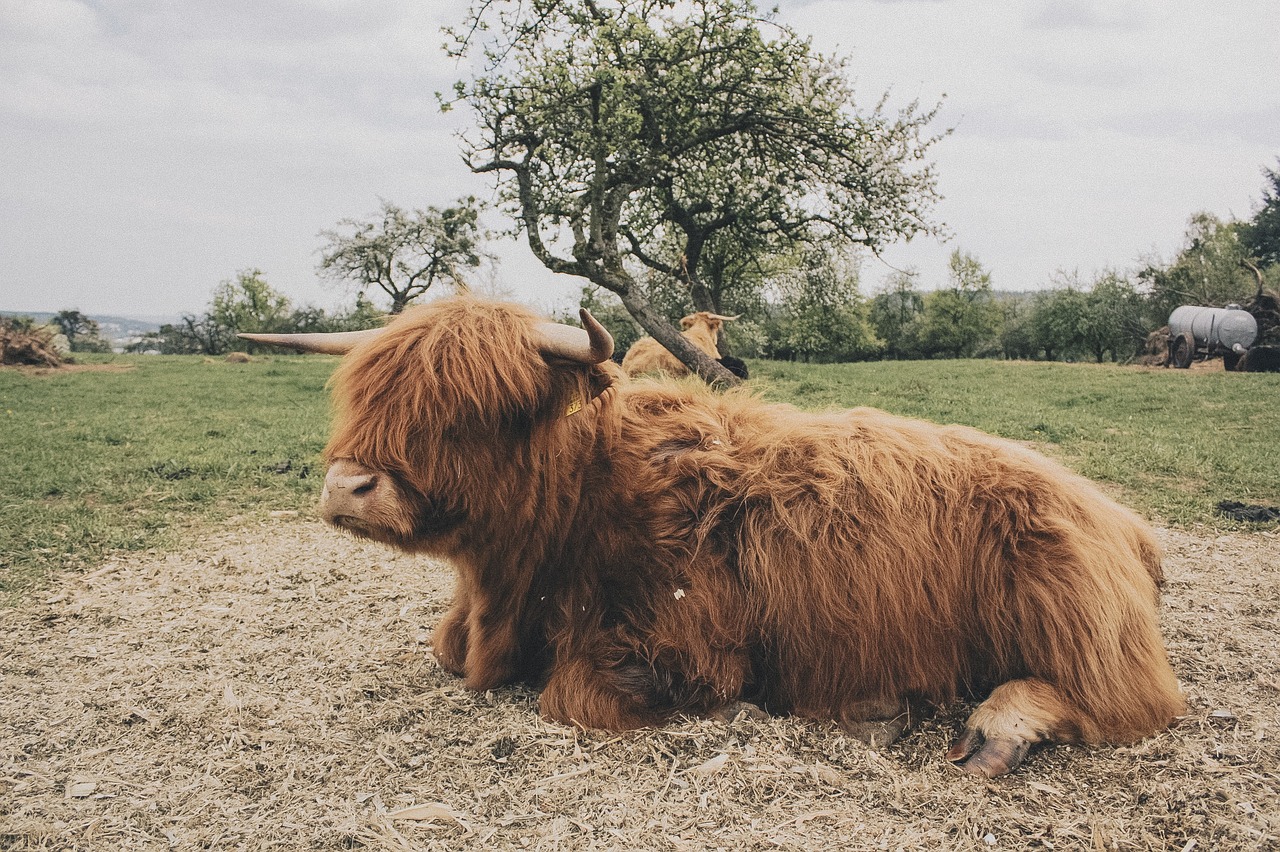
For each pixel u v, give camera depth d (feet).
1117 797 8.94
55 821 8.84
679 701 10.46
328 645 14.06
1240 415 41.83
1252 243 162.81
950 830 8.41
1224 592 16.44
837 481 10.74
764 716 10.52
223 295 215.31
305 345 10.62
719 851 8.08
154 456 31.12
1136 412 44.11
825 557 10.40
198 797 9.29
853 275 110.11
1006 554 10.34
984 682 10.70
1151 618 10.63
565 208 60.34
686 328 70.49
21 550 19.56
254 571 18.39
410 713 11.15
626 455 11.03
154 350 195.93
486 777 9.52
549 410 10.09
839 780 9.22
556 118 57.31
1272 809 8.64
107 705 11.70
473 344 9.49
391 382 9.34
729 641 10.49
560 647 10.75
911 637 10.39
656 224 81.56
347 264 149.69
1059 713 9.77
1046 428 37.19
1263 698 11.55
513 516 10.23
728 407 12.41
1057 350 159.74
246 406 50.85
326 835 8.48
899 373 74.79
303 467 29.14
